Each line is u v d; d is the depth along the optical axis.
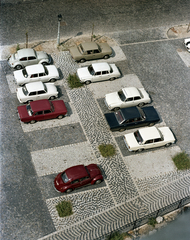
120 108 22.95
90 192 18.17
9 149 19.47
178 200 18.48
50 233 16.11
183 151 21.34
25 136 20.34
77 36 28.80
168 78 26.39
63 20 30.05
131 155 20.50
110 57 27.31
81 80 23.94
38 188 17.89
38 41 27.50
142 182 19.16
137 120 21.55
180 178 19.73
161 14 33.12
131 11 32.62
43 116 20.80
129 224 16.84
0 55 25.48
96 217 17.03
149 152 20.91
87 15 31.08
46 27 28.95
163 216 18.00
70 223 16.62
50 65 24.41
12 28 27.98
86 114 22.50
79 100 23.36
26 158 19.20
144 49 28.73
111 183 18.80
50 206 17.20
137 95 22.67
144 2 34.09
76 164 19.42
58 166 19.12
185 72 27.25
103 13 31.67
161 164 20.33
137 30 30.62
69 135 20.94
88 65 26.28
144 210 17.69
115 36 29.53
